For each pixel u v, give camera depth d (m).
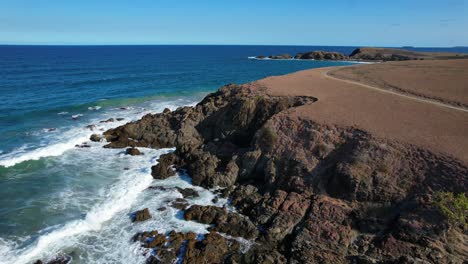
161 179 30.36
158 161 33.66
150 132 39.16
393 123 28.94
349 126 28.61
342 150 26.62
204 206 24.84
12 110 50.28
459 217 19.59
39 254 19.95
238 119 36.22
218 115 38.88
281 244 21.86
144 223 23.53
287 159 27.81
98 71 108.06
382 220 21.94
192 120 39.19
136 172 31.20
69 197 26.28
